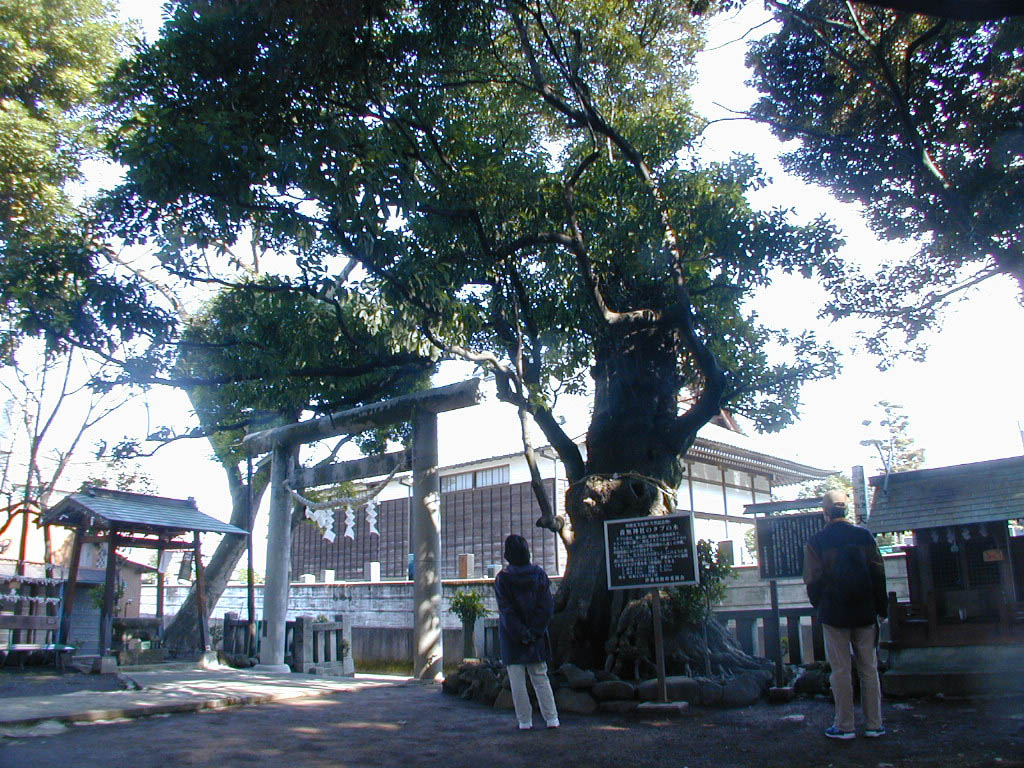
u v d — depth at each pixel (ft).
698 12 32.35
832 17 36.65
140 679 34.37
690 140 34.19
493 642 39.78
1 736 20.97
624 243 31.81
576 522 31.24
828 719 21.70
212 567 56.03
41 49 43.27
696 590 26.91
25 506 54.13
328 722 23.81
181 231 28.17
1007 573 24.43
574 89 32.48
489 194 31.35
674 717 22.94
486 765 17.79
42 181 40.98
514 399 32.99
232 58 27.73
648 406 32.12
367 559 83.30
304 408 42.34
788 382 34.14
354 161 26.45
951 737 18.74
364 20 28.43
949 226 35.22
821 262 31.01
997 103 33.76
